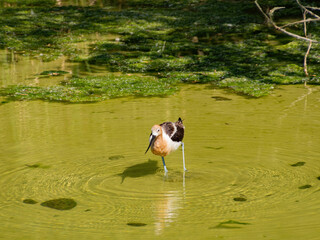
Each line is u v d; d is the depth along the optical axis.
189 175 9.32
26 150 10.76
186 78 17.78
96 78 17.89
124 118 13.09
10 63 20.23
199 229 7.03
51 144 11.12
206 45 22.59
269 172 9.28
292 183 8.73
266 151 10.38
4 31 25.48
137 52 21.80
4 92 16.11
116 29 26.00
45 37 24.66
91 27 26.52
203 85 16.88
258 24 25.84
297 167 9.48
